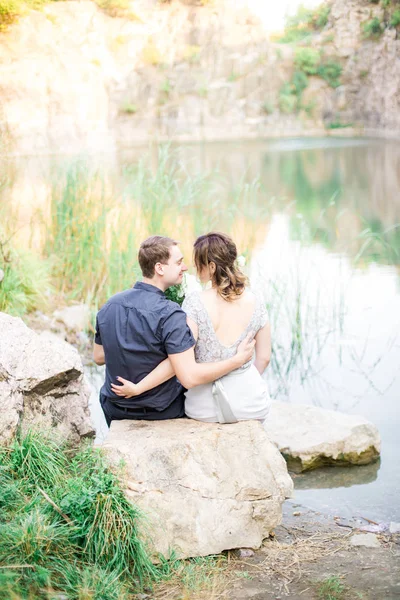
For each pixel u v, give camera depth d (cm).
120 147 2897
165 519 277
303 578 271
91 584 243
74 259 693
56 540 256
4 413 314
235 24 4412
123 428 312
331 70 4538
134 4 4038
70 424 345
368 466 391
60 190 816
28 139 2494
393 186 1648
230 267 316
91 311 629
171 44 4159
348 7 4562
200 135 3969
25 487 289
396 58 3906
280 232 1023
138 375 311
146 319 304
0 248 626
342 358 559
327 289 727
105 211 735
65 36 3438
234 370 318
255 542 292
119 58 3925
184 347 302
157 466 284
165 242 314
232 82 4294
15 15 2747
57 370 335
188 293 348
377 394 495
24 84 2667
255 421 317
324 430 401
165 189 745
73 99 2916
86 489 271
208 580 265
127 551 263
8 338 341
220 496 289
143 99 3947
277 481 301
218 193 1461
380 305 676
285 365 550
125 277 650
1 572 233
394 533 313
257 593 259
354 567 280
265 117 4338
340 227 1110
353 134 4209
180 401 327
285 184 1720
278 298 689
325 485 369
